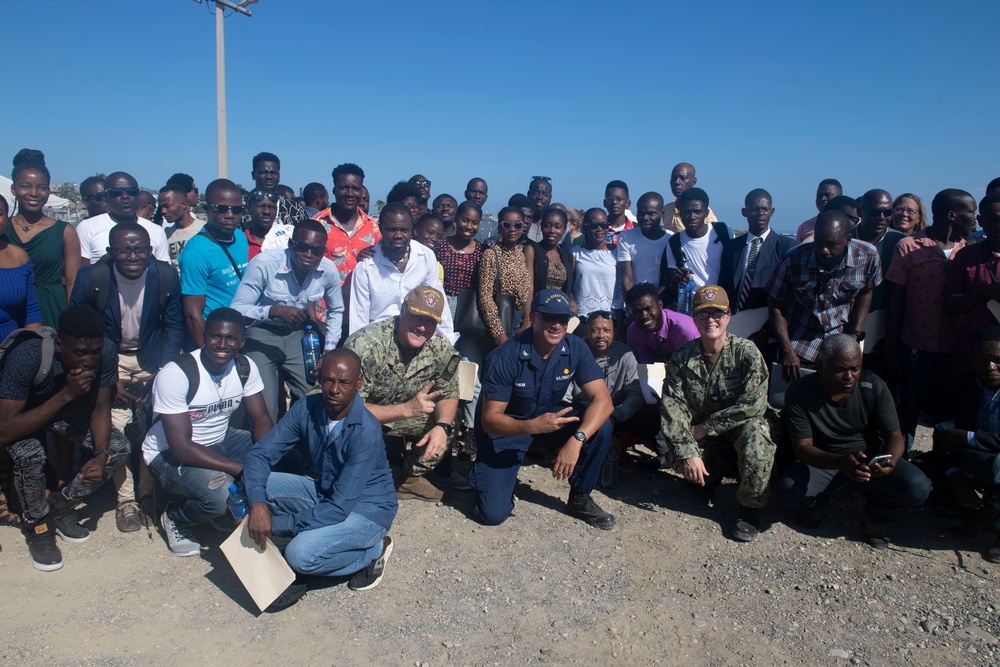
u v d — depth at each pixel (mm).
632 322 5527
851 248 4840
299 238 4613
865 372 4242
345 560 3598
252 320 4852
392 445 5176
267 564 3461
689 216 5883
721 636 3396
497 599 3658
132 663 3107
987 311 4770
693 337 5121
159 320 4652
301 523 3596
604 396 4328
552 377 4371
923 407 5211
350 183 5637
